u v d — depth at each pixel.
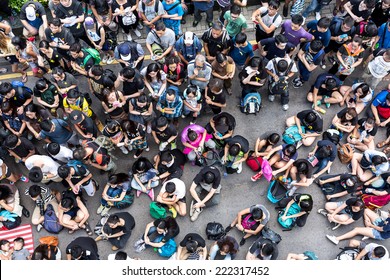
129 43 9.29
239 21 9.53
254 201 9.37
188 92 8.84
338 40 9.64
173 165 9.05
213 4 10.44
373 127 9.27
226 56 9.27
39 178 8.43
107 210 9.18
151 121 9.35
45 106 9.30
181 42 9.19
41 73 10.10
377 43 10.19
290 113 10.27
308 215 9.20
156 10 9.63
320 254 8.94
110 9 9.97
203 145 9.30
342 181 9.02
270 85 9.72
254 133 10.05
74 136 9.21
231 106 10.35
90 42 10.25
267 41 9.27
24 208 9.24
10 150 8.77
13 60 10.16
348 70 9.72
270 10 9.27
